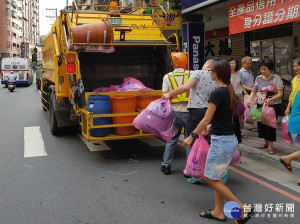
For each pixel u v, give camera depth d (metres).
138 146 7.10
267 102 5.68
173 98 5.00
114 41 6.42
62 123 7.73
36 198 4.25
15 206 4.00
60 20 7.05
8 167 5.61
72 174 5.23
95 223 3.55
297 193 4.39
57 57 7.00
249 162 5.81
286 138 5.13
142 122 5.00
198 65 11.05
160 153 6.54
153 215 3.75
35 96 20.73
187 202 4.11
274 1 7.18
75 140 7.71
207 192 4.45
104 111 5.65
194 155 4.10
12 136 8.20
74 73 5.87
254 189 4.54
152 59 7.54
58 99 7.26
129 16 7.38
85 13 7.20
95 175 5.19
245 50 11.23
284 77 9.84
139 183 4.81
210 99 3.32
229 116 3.42
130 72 7.65
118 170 5.45
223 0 8.86
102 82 7.50
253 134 7.60
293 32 9.43
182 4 10.85
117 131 5.92
